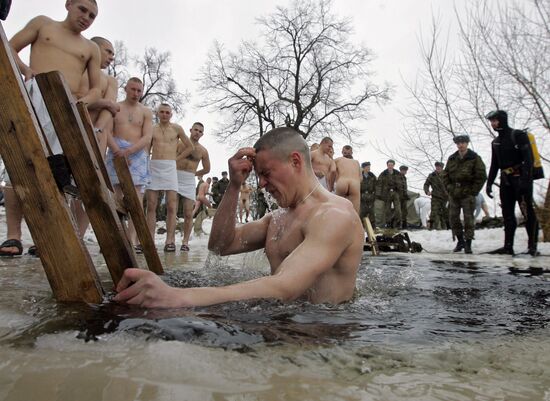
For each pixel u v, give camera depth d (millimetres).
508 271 3699
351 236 1955
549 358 1231
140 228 3074
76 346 1138
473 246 7863
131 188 3107
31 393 858
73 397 845
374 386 981
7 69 1687
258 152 2170
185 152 6430
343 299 2000
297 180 2102
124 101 5383
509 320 1737
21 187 1724
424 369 1111
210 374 987
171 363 1026
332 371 1064
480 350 1291
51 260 1697
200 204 9930
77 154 1909
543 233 7926
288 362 1103
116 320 1362
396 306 1972
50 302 1662
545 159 8039
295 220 2107
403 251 6777
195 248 6570
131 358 1056
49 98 1887
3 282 2297
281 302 1648
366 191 13508
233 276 2635
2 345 1142
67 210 1731
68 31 4270
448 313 1854
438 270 3734
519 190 6121
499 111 6238
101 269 3193
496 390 983
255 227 2533
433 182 12617
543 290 2561
